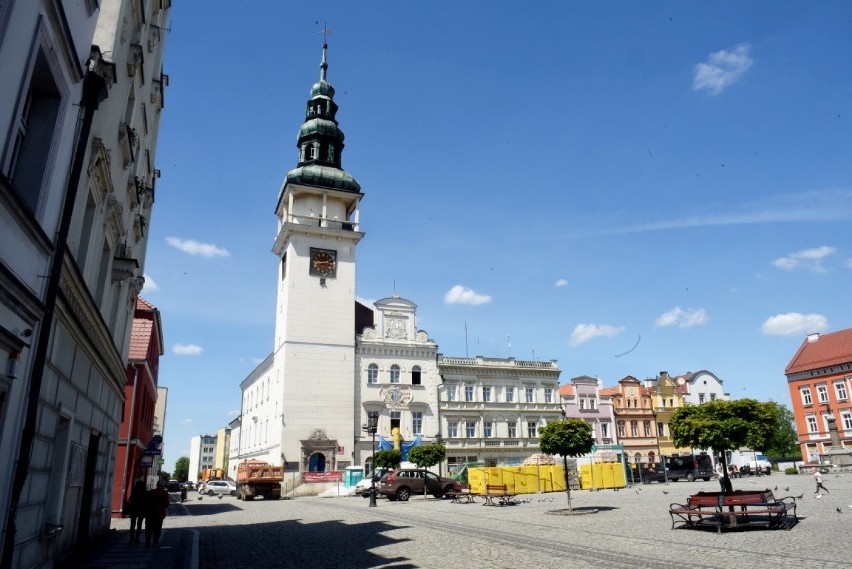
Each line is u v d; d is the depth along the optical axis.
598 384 70.06
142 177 21.77
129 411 29.69
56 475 11.75
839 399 68.06
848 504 23.66
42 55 7.85
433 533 18.70
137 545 17.31
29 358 8.39
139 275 24.41
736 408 19.36
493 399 62.12
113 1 12.21
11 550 7.78
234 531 21.28
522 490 44.53
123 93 14.46
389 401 58.06
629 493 39.62
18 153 8.34
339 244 61.06
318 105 66.56
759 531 16.50
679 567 11.62
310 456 53.69
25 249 7.84
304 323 57.28
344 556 14.41
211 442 177.00
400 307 61.62
